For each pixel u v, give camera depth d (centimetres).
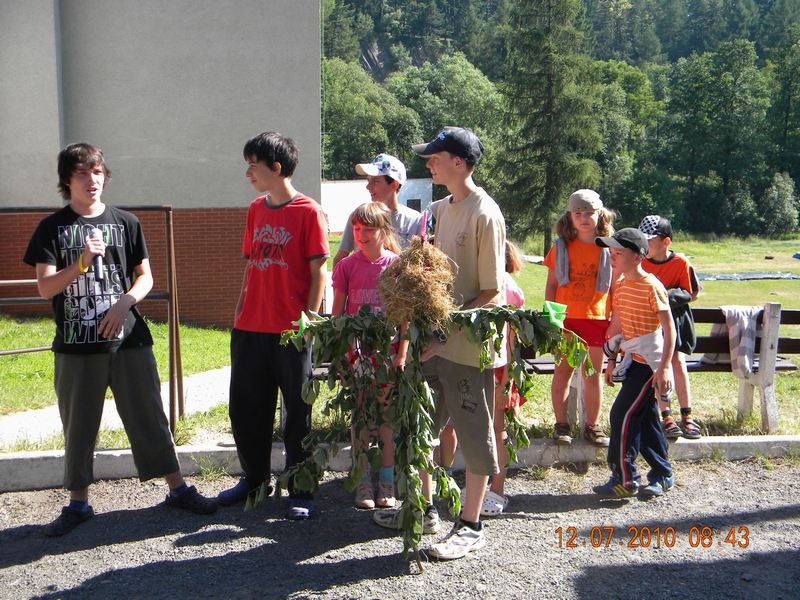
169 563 350
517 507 415
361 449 356
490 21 11200
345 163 7794
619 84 9331
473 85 8362
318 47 1243
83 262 359
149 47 1225
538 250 4878
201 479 452
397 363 342
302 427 400
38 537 379
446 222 358
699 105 7444
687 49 13600
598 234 456
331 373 351
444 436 425
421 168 7494
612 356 432
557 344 340
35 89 1199
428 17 13450
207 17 1223
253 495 416
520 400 426
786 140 7831
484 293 346
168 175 1253
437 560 351
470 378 346
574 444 476
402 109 7988
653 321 411
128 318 387
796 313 523
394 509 393
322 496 431
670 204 6719
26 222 1216
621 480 414
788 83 7856
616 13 14075
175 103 1239
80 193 373
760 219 6881
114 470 451
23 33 1191
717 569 343
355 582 332
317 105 1254
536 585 329
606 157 6962
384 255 408
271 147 392
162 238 1265
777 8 11431
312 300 399
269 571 342
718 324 547
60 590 327
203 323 1280
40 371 764
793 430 526
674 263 498
